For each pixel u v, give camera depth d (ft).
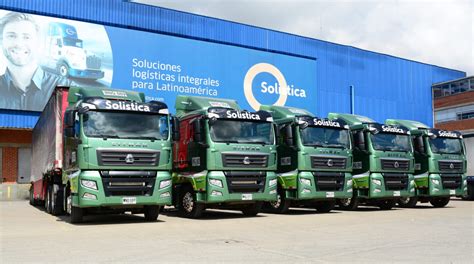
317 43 112.27
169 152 42.70
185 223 42.96
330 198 54.34
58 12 82.28
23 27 79.25
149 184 41.42
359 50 119.14
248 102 100.73
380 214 53.83
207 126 46.65
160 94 90.63
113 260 24.04
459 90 168.04
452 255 25.39
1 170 88.63
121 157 40.40
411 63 129.70
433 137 66.08
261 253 26.09
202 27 96.84
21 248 27.91
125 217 49.24
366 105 118.73
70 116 40.47
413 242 30.32
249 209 51.62
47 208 54.75
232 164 46.83
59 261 23.80
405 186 61.67
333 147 55.11
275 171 50.47
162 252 26.45
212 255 25.44
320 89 111.65
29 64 79.36
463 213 54.85
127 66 87.56
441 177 65.92
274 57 105.40
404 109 126.72
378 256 25.09
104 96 45.29
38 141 64.69
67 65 82.17
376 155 59.72
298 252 26.43
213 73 96.99
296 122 53.83
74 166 41.19
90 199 39.27
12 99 77.87
